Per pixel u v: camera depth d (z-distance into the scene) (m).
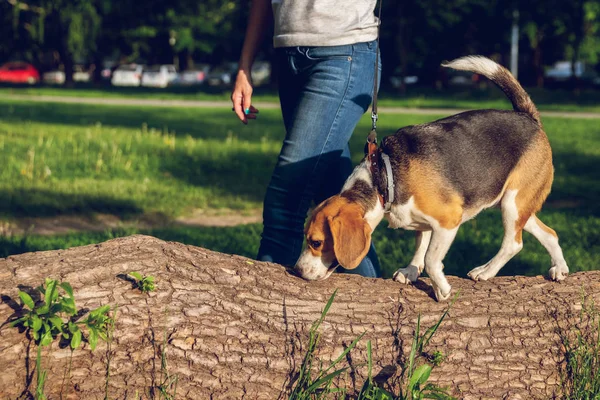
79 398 2.94
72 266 3.23
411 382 3.12
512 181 4.12
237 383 3.10
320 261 3.64
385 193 3.82
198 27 50.16
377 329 3.39
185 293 3.25
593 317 3.56
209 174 12.27
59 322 2.87
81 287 3.13
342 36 3.92
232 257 3.60
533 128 4.20
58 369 2.94
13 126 17.55
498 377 3.35
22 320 2.88
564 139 17.41
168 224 8.99
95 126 18.50
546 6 38.22
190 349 3.11
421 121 21.53
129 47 51.19
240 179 11.94
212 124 20.34
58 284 3.02
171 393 3.00
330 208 3.68
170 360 3.07
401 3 38.38
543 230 4.18
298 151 4.02
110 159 12.78
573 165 13.55
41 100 29.52
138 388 2.99
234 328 3.22
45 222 8.73
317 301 3.47
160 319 3.13
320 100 3.97
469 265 6.86
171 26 49.41
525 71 51.38
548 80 46.91
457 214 3.84
